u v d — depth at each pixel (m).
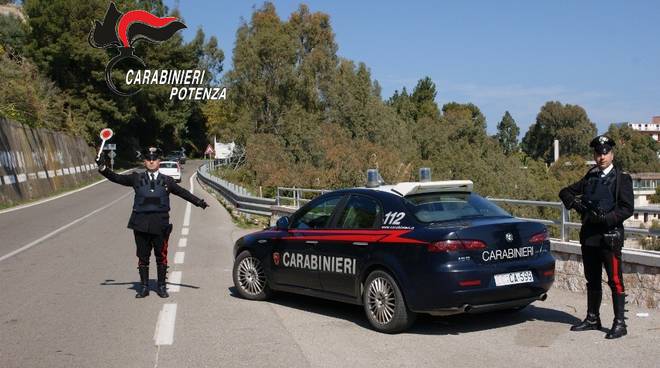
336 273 7.25
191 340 6.43
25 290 9.09
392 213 6.83
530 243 6.61
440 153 62.66
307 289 7.74
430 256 6.22
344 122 56.44
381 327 6.70
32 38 60.78
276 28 59.09
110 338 6.51
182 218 21.30
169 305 8.12
